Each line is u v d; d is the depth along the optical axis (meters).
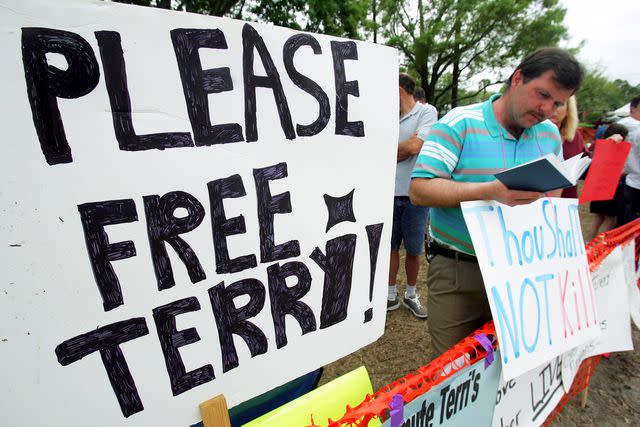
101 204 0.68
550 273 1.26
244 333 0.87
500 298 1.07
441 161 1.32
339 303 1.03
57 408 0.67
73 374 0.68
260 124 0.85
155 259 0.75
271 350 0.91
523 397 1.33
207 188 0.79
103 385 0.71
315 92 0.92
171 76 0.73
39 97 0.62
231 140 0.81
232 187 0.82
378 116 1.04
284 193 0.90
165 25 0.72
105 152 0.68
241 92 0.82
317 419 0.82
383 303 1.13
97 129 0.67
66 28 0.63
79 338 0.68
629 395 2.18
